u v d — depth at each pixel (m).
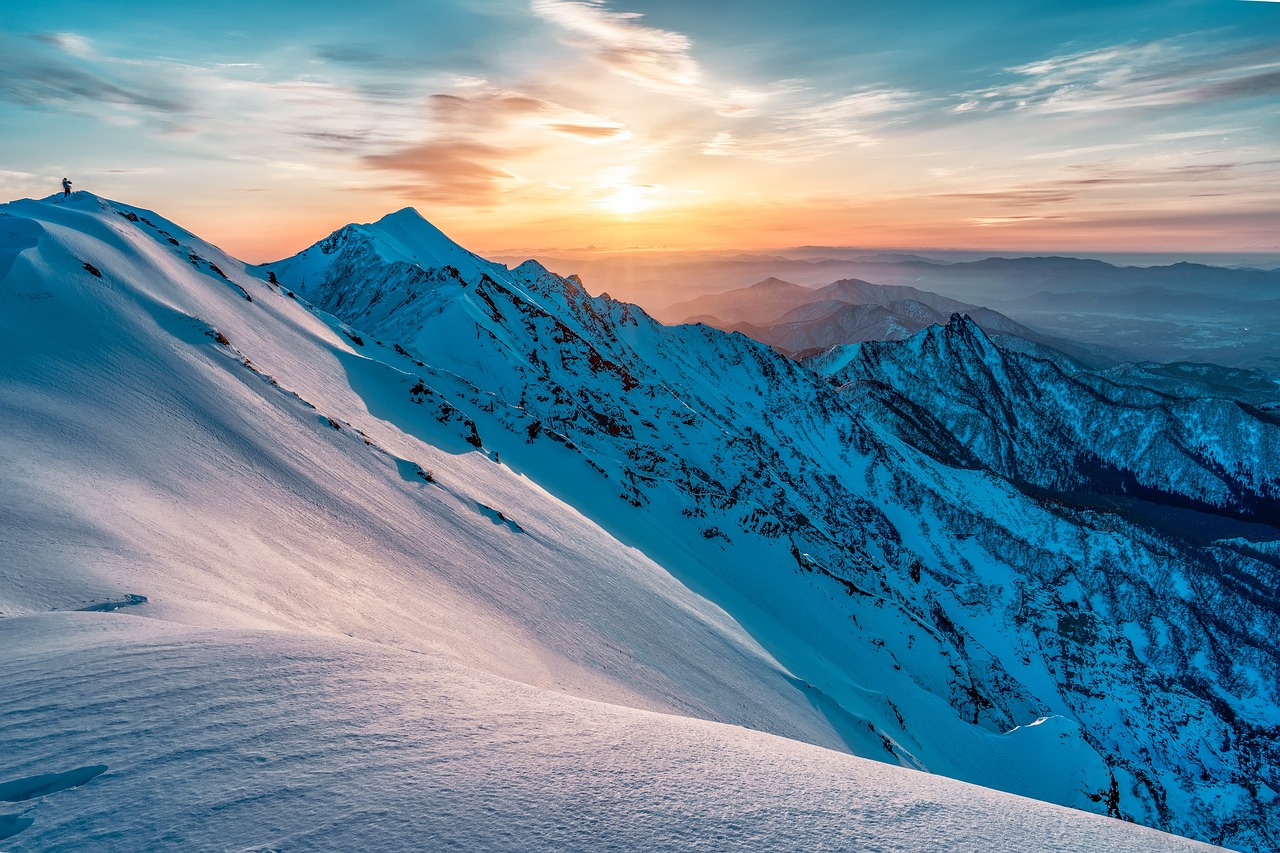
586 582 51.03
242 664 9.26
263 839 5.41
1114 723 176.00
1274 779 160.00
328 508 35.41
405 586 31.16
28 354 31.88
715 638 56.84
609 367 193.50
